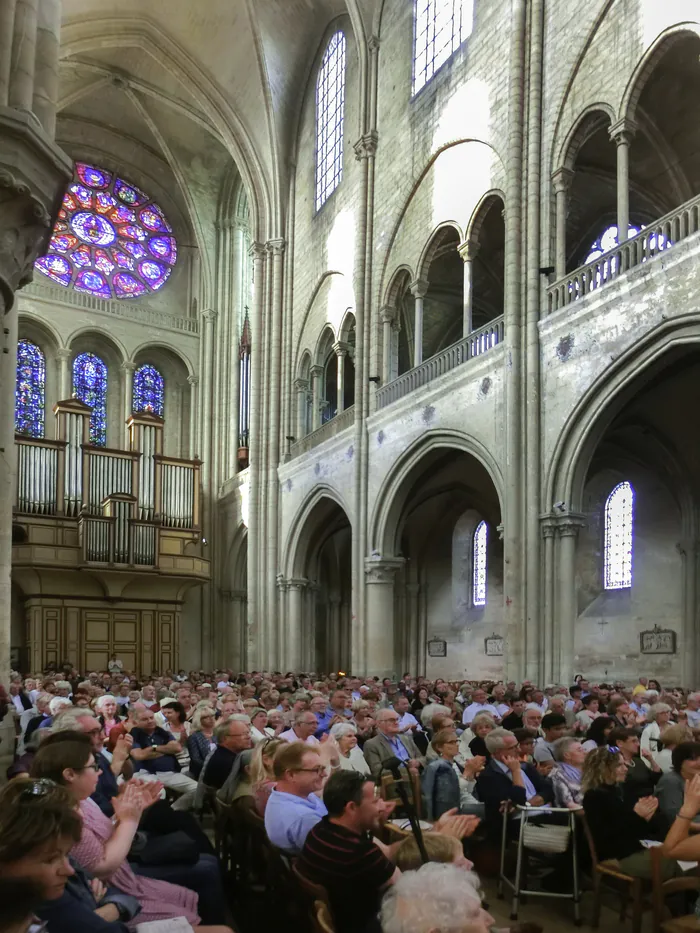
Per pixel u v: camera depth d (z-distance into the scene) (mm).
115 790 6891
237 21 31766
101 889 4559
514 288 19062
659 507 23641
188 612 39344
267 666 31672
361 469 25828
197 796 7934
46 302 38719
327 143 31281
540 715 10664
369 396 26172
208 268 42344
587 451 17391
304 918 5125
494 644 29891
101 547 34781
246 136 34594
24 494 34406
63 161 8578
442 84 23422
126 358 40625
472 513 31703
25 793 3281
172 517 37844
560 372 17828
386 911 2920
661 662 23062
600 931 6551
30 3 8703
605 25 17703
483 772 7652
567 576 17312
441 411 21938
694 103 19656
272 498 32688
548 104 19188
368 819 4828
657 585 23469
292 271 33719
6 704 11117
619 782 7172
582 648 25172
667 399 20750
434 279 28156
